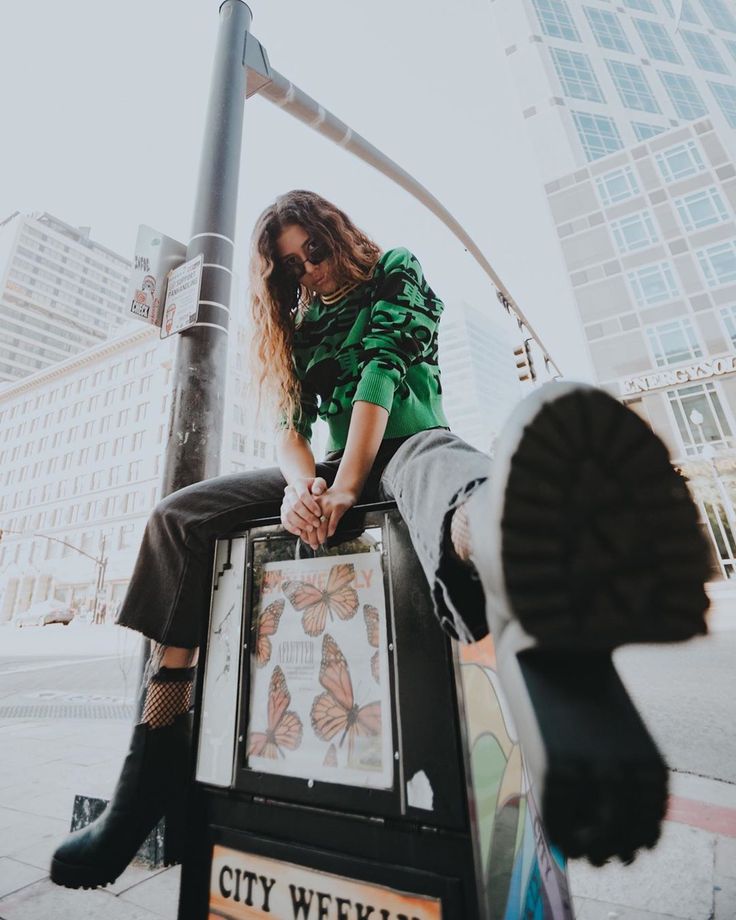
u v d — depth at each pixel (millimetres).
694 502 489
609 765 392
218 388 2527
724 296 22016
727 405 20656
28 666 9805
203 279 2641
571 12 36188
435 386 1363
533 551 495
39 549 42438
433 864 792
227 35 3293
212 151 2959
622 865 421
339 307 1467
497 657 543
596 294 24594
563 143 30141
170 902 1617
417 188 4840
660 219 24047
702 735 3389
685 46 37250
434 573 730
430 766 830
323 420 1512
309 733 967
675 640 478
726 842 1889
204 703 1107
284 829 945
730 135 23797
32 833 2137
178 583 1215
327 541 1036
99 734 3961
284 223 1491
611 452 500
